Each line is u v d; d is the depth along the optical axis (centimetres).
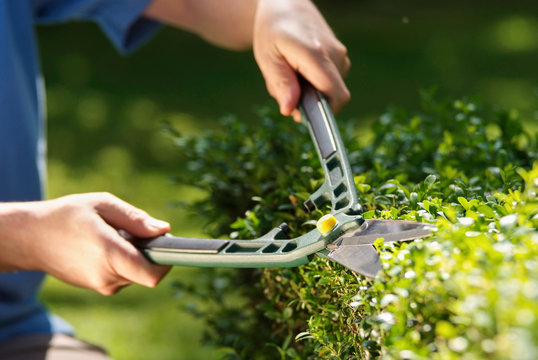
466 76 712
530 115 557
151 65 795
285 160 174
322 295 118
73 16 226
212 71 774
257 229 137
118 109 667
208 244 122
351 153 178
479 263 78
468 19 929
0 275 182
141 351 325
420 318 82
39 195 206
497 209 101
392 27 919
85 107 671
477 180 138
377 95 671
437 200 110
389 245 96
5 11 202
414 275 83
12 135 198
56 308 366
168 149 564
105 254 129
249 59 807
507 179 130
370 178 150
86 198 138
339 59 162
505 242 83
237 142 193
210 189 185
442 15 962
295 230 135
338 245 105
